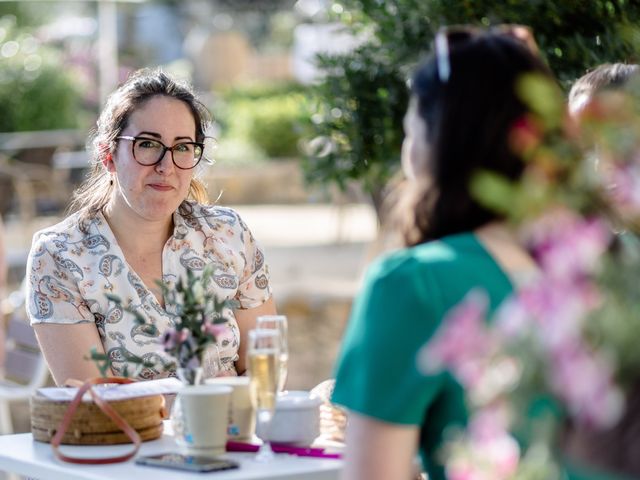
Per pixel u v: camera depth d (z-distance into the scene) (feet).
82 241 13.04
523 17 15.96
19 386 18.17
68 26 62.08
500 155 7.23
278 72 82.28
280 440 9.90
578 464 6.31
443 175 7.37
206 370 12.87
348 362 7.29
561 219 6.02
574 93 12.51
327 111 18.43
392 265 7.30
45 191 41.60
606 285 5.82
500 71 7.29
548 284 5.74
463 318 5.90
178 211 13.47
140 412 10.40
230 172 61.21
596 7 15.46
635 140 6.22
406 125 7.72
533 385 5.80
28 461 9.76
